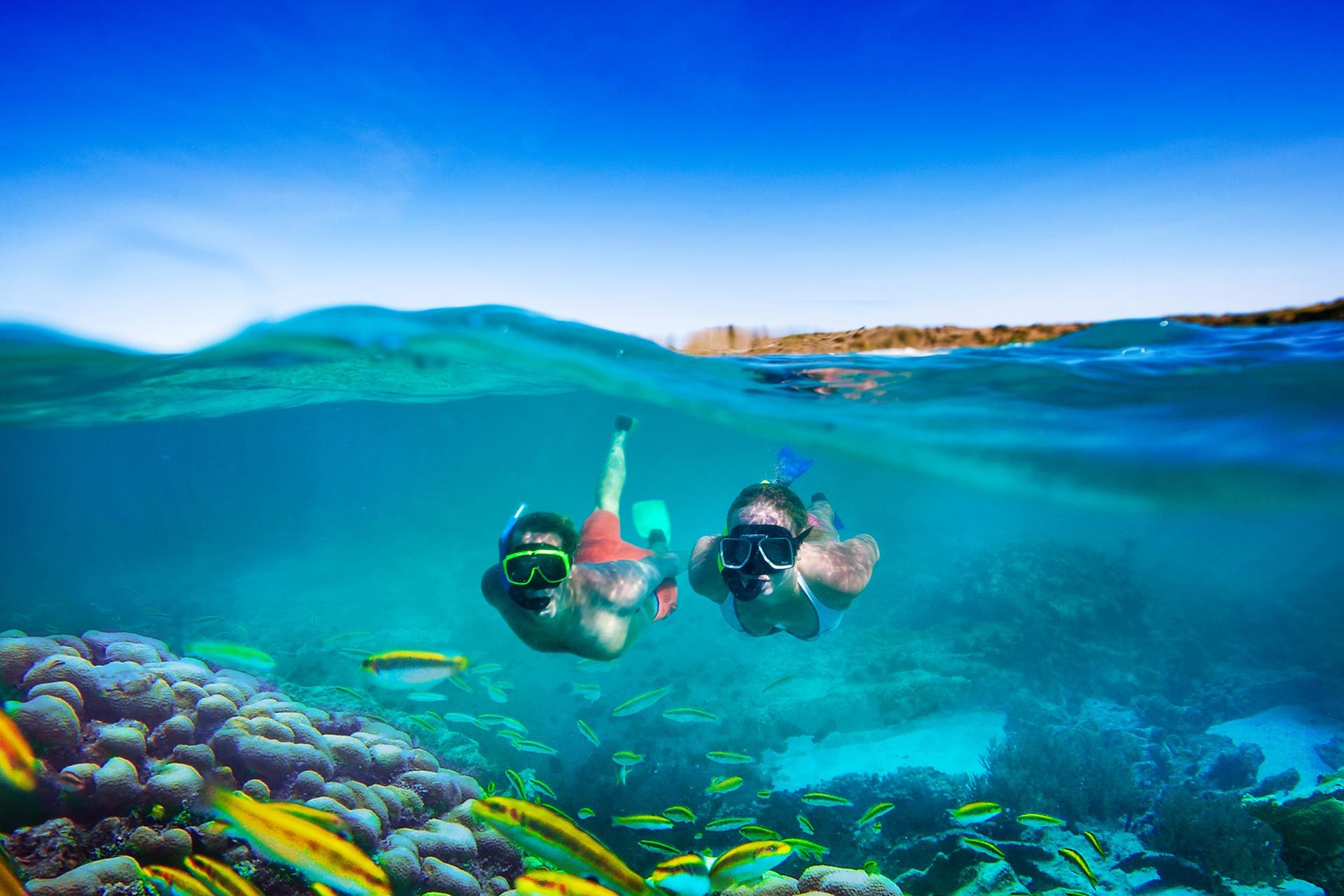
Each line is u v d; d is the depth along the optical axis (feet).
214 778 5.16
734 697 16.57
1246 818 10.00
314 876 4.08
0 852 4.08
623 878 3.78
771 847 4.49
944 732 15.26
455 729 14.07
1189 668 18.01
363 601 29.04
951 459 7.36
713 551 5.58
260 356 9.61
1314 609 24.52
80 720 6.03
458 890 5.65
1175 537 44.86
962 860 8.15
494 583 5.15
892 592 24.41
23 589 34.19
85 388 11.46
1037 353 6.86
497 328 7.91
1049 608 19.44
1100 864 9.75
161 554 51.26
